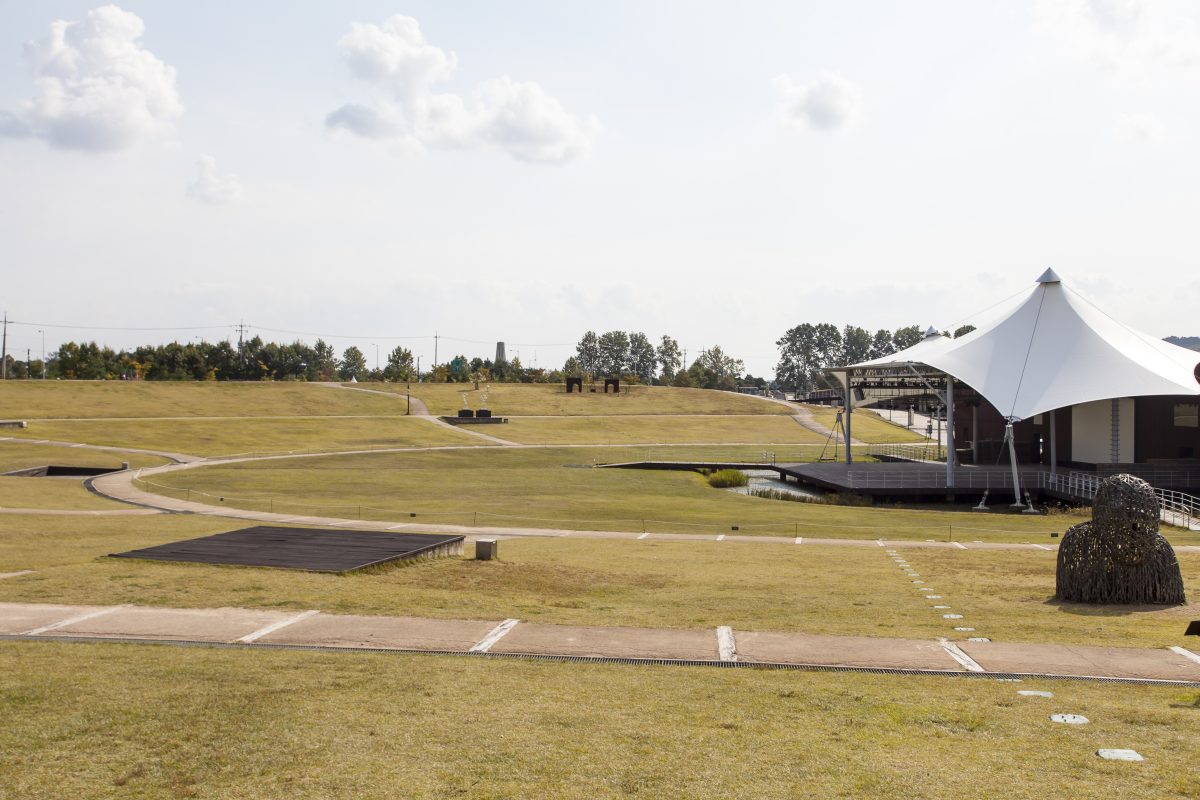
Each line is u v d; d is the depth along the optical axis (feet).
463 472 192.24
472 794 20.48
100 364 437.99
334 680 30.12
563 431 316.81
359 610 43.11
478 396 403.95
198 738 24.03
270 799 20.10
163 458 204.95
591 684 30.48
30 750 22.89
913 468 193.06
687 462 224.74
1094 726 25.82
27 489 130.62
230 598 45.01
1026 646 37.65
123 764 22.11
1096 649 37.09
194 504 118.32
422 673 31.45
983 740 24.53
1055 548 83.87
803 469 195.21
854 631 41.24
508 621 41.42
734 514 123.54
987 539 94.63
